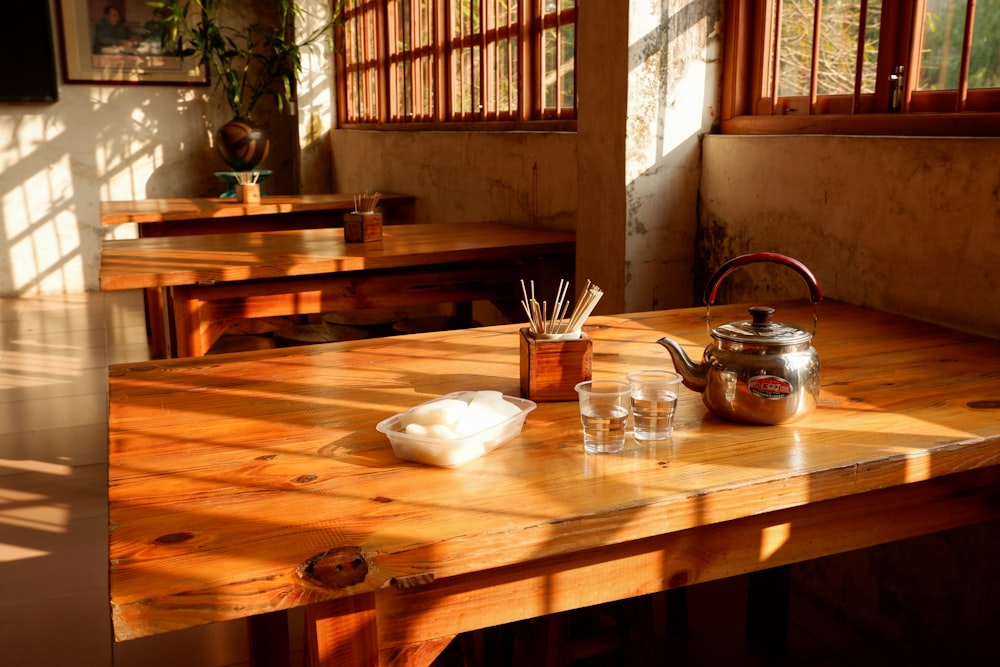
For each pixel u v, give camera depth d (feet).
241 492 3.63
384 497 3.57
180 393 5.08
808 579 8.03
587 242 10.12
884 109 7.36
